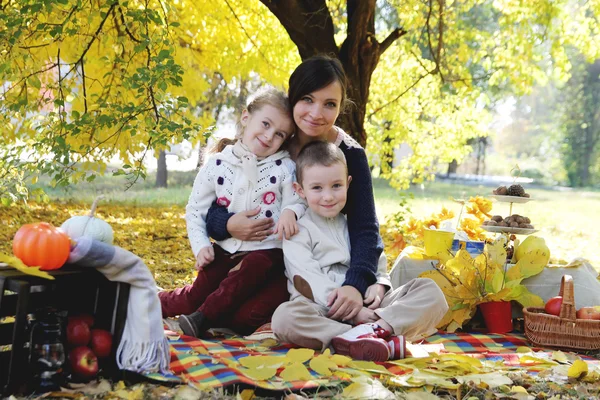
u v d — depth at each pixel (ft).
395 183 36.76
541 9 30.37
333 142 12.33
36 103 19.57
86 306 9.01
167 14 18.52
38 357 8.08
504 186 14.35
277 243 11.71
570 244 33.50
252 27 28.89
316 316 10.34
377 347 9.73
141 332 8.59
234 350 10.15
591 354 11.41
